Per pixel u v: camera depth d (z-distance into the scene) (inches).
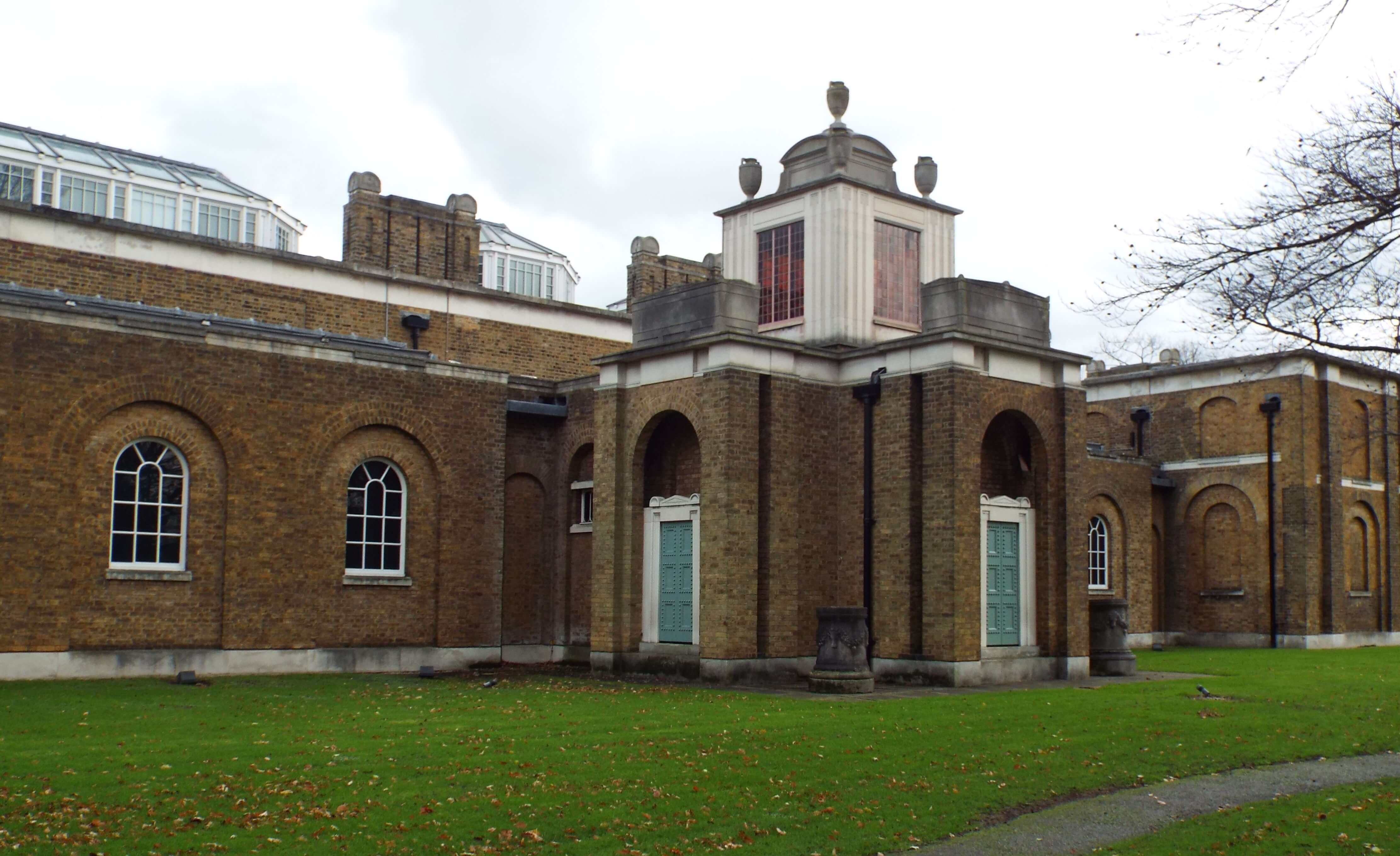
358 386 929.5
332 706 693.3
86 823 401.1
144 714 641.0
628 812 439.5
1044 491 937.5
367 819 416.8
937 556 862.5
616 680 900.6
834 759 539.8
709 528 886.4
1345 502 1451.8
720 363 889.5
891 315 1024.9
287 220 2025.1
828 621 815.7
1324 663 1115.3
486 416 1008.2
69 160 1716.3
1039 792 503.5
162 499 836.0
